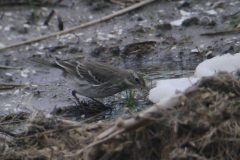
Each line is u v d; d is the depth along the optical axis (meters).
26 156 7.64
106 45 15.53
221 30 15.41
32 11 20.14
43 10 20.16
